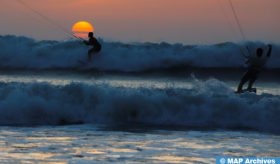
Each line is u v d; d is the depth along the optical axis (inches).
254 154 1455.5
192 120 2025.1
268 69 3954.2
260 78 3695.9
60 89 2133.4
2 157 1366.9
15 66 4212.6
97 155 1403.8
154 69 4173.2
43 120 2037.4
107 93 2098.9
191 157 1393.9
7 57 4242.1
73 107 2075.5
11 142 1563.7
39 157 1373.0
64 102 2085.4
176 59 4232.3
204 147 1528.1
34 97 2066.9
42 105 2055.9
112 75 3954.2
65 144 1544.0
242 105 2022.6
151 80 3619.6
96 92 2101.4
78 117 2058.3
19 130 1795.0
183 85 3206.2
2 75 3821.4
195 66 4195.4
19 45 4323.3
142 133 1764.3
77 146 1518.2
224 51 4237.2
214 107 2037.4
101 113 2063.2
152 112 2050.9
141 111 2054.6
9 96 2060.8
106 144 1551.4
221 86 2487.7
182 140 1632.6
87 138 1649.9
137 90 2146.9
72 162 1323.8
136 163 1321.4
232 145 1565.0
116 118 2055.9
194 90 2277.3
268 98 2098.9
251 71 2571.4
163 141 1611.7
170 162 1336.1
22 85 2196.1
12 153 1413.6
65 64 4197.8
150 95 2091.5
